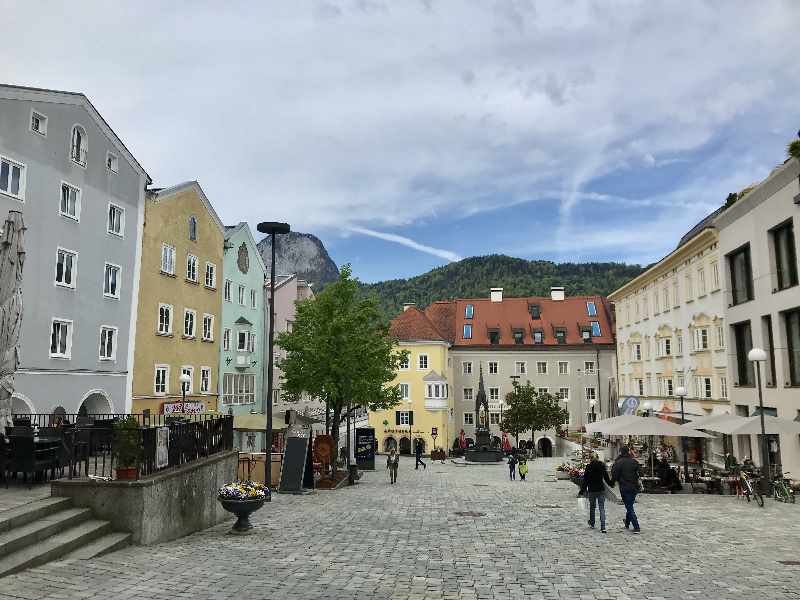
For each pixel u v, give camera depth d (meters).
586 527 15.20
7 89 24.11
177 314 36.09
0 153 23.66
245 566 10.11
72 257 27.47
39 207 25.47
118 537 10.89
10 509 10.33
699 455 37.53
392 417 72.31
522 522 15.88
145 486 11.32
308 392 35.81
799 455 26.28
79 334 27.66
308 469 23.81
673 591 9.24
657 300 47.09
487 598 8.77
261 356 47.94
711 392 36.69
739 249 32.47
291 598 8.41
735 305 32.72
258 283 48.16
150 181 33.75
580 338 79.69
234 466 16.75
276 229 22.88
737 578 10.05
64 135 27.03
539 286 187.38
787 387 27.42
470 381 79.31
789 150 23.84
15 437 12.70
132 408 31.38
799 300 26.20
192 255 38.19
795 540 13.50
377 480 31.66
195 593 8.39
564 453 63.66
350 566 10.44
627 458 15.08
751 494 20.92
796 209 26.33
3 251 13.06
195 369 38.12
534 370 78.38
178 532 12.73
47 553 9.36
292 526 14.57
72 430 13.68
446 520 16.03
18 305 13.23
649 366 48.97
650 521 16.23
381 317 36.97
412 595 8.81
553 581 9.75
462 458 56.56
